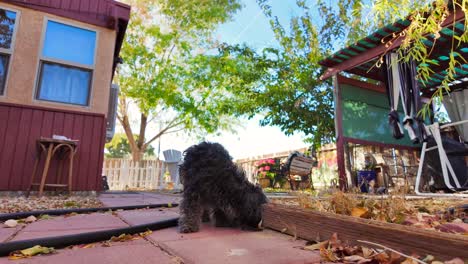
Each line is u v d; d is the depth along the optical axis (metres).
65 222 2.23
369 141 6.24
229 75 11.99
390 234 1.25
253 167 10.84
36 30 4.96
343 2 7.12
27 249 1.35
